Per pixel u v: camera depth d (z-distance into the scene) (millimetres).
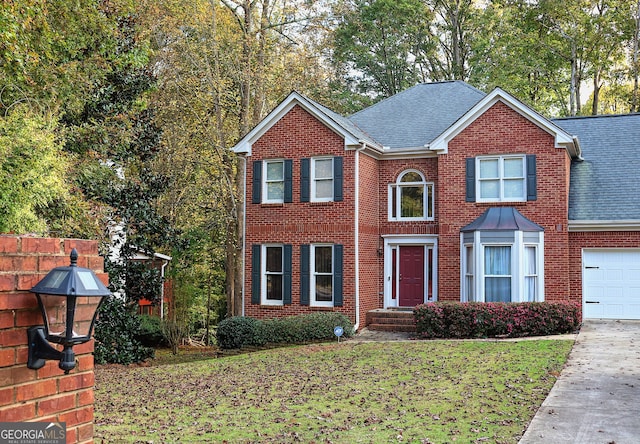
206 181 29094
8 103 15234
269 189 23453
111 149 19797
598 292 21250
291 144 23000
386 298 23656
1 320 3656
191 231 27875
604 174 22469
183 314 24703
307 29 28328
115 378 15656
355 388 12219
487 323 18688
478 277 20641
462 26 41188
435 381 12383
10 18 11945
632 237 20781
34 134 11992
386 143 24328
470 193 21812
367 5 40031
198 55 26891
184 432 9250
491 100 21578
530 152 21156
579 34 37812
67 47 17031
